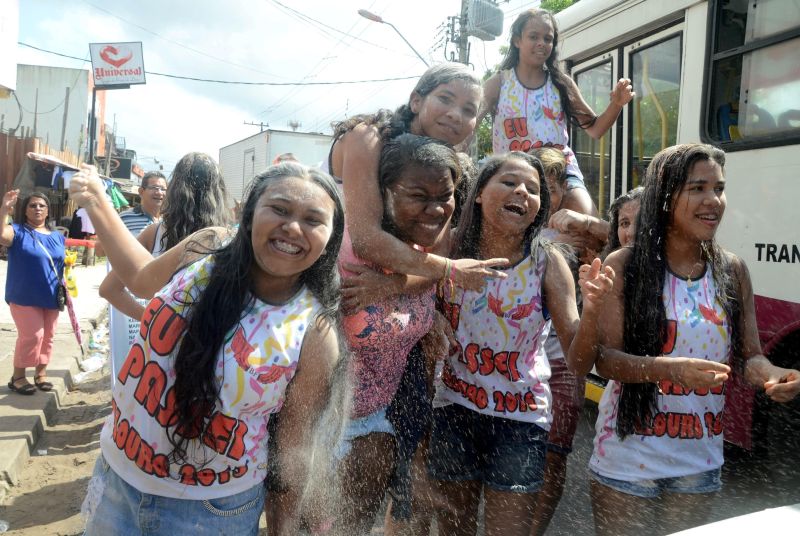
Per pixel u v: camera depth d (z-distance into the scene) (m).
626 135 5.15
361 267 2.49
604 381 4.91
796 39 3.70
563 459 3.38
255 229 1.87
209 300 1.86
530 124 4.27
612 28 5.21
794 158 3.66
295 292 2.02
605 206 5.38
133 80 25.33
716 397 2.62
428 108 2.79
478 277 2.49
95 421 5.77
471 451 2.79
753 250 3.87
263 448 2.00
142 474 1.91
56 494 4.23
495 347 2.70
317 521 2.51
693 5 4.41
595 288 2.36
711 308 2.59
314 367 1.98
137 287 2.33
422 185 2.46
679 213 2.55
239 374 1.84
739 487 3.53
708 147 2.56
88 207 2.35
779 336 3.67
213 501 1.95
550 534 3.43
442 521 2.87
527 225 2.67
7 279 5.91
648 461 2.55
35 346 5.98
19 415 5.38
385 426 2.59
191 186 3.53
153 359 1.88
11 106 29.91
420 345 2.80
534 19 4.17
